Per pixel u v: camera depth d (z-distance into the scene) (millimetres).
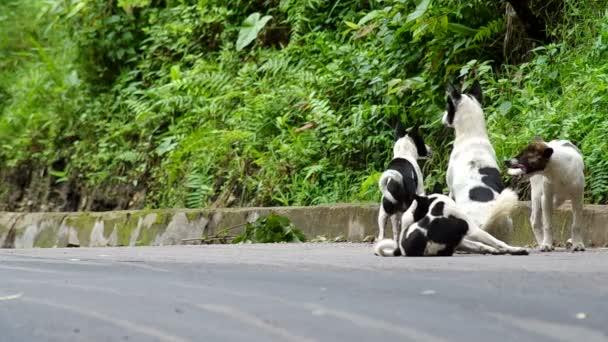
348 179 28625
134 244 28688
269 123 31906
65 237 30922
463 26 28156
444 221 17234
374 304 10492
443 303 10398
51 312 10914
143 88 38844
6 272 15508
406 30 29031
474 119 20516
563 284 11789
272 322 9641
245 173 31188
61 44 43562
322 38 33094
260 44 35781
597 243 20172
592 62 25766
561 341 8273
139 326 9766
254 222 25312
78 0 41469
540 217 19359
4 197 39688
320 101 30391
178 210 28141
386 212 20766
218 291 12047
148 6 41062
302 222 25594
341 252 19281
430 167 27156
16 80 44844
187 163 33188
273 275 13844
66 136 39250
